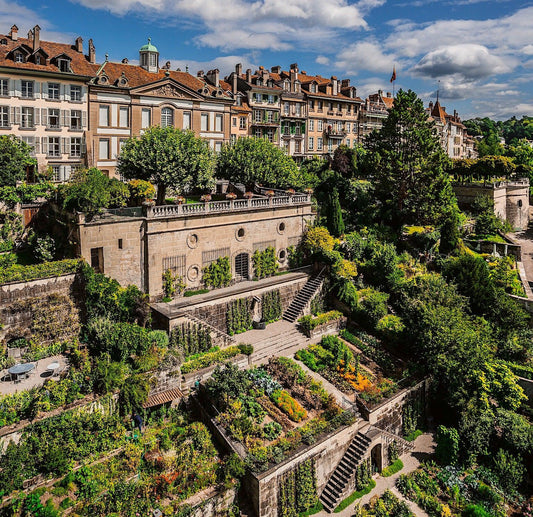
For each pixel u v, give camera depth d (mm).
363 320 35625
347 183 54156
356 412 26234
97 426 21688
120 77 45688
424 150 46938
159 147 36438
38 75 41344
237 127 61969
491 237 53094
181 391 25141
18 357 25094
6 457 19047
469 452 25984
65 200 28812
